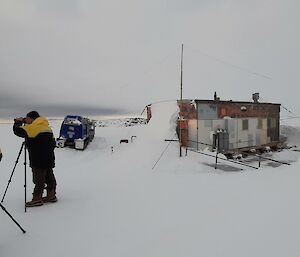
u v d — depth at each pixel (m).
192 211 5.96
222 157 13.45
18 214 5.95
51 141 6.77
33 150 6.52
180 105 15.24
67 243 4.46
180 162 12.39
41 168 6.56
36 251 4.19
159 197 7.25
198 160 12.87
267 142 18.20
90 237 4.68
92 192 8.04
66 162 14.95
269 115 18.34
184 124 14.80
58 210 6.24
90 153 16.78
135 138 17.86
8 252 4.16
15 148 17.75
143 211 6.06
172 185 8.76
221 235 4.55
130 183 9.21
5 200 7.22
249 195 7.21
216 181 9.27
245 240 4.31
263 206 6.12
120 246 4.30
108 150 17.41
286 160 14.85
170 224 5.19
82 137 17.94
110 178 10.25
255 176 10.07
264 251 3.92
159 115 17.08
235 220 5.25
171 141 14.84
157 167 11.89
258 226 4.88
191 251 4.02
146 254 3.99
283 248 3.99
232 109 16.11
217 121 15.44
